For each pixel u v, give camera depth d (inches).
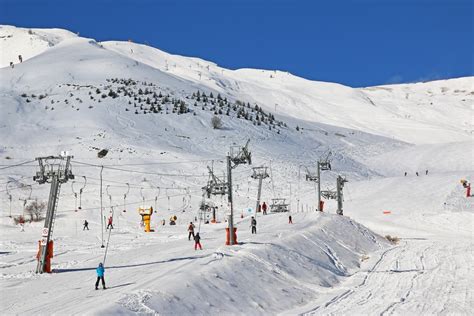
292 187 4020.7
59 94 6678.2
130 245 1823.3
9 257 1625.2
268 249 1401.3
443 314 949.2
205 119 6299.2
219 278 1084.5
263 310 1003.9
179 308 901.2
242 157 1523.1
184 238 1984.5
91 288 1032.8
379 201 3395.7
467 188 3245.6
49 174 1301.7
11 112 5684.1
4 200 2997.0
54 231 2409.0
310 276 1316.4
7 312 863.1
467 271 1403.8
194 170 4094.5
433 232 2524.6
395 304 1034.7
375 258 1742.1
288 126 7367.1
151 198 3181.6
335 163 5423.2
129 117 5802.2
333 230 2025.1
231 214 1494.8
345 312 981.8
